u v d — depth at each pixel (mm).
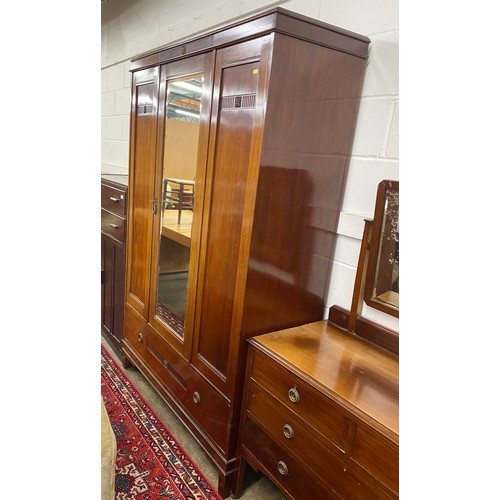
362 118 1401
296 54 1184
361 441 1005
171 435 1784
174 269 1748
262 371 1318
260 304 1382
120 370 2285
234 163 1337
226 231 1397
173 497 1467
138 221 2025
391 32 1284
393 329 1355
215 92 1391
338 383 1123
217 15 2047
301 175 1336
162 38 2590
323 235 1482
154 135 1807
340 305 1545
